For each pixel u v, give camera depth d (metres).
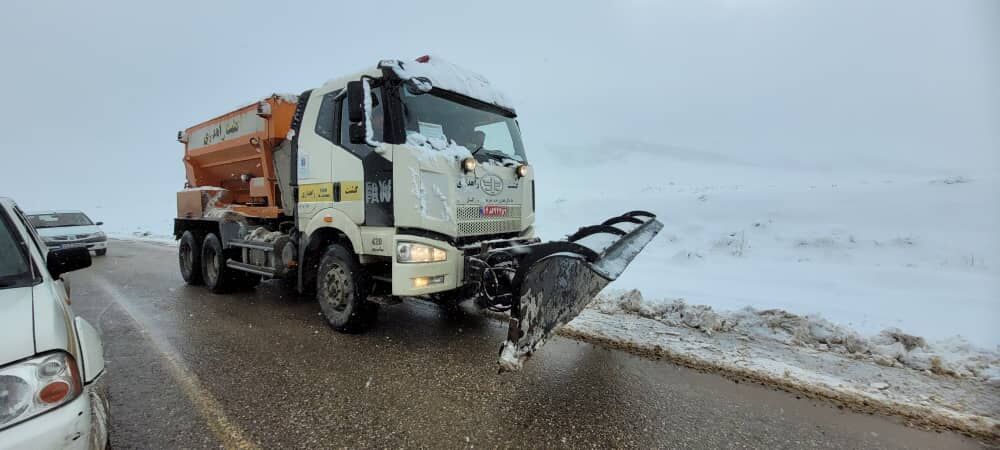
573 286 3.53
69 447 1.78
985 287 6.36
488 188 4.72
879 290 6.61
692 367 3.90
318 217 5.04
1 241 2.42
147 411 3.12
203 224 7.61
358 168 4.53
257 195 7.09
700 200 14.31
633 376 3.72
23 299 2.07
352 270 4.70
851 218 10.69
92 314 5.82
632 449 2.68
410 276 4.01
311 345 4.52
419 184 4.10
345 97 4.79
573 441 2.76
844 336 4.27
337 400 3.29
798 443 2.75
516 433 2.85
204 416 3.05
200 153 8.30
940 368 3.70
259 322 5.38
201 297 6.87
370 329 5.08
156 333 4.93
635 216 5.41
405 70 4.36
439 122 4.59
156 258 11.98
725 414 3.09
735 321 4.89
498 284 4.50
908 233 9.09
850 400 3.28
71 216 13.16
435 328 5.14
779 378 3.65
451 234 4.28
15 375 1.73
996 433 2.83
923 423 2.96
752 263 8.70
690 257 9.19
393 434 2.82
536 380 3.65
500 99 5.34
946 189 11.25
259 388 3.50
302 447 2.68
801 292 6.61
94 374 2.11
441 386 3.54
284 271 5.65
